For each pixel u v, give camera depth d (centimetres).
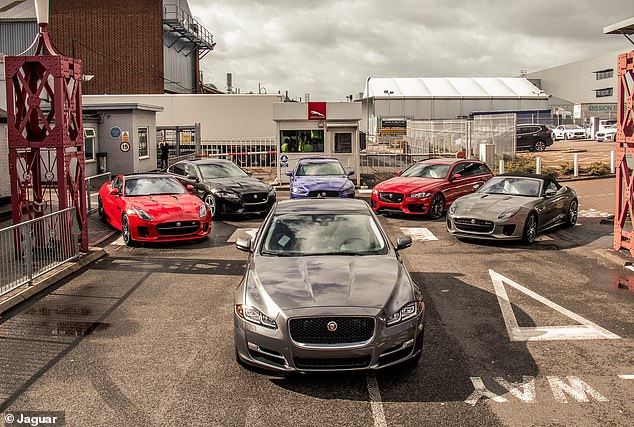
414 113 6575
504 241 1330
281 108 2464
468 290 927
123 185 1434
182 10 5025
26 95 1136
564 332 726
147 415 514
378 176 2738
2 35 4534
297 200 854
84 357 652
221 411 520
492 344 686
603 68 7731
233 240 1370
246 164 3294
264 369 610
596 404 527
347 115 2452
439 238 1373
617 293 905
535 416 505
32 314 813
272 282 614
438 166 1766
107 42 4591
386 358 565
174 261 1149
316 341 555
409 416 507
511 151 3209
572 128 5359
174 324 766
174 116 3597
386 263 666
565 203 1454
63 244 1072
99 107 2727
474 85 7019
